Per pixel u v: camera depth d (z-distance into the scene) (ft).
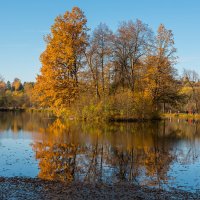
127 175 58.49
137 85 174.09
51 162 68.08
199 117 225.97
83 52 166.09
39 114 269.44
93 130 125.80
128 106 162.30
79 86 166.20
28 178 55.11
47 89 163.73
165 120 188.14
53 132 119.24
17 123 161.68
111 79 174.29
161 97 177.58
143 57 171.83
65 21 167.12
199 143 99.14
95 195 46.29
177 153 81.00
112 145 90.63
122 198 45.16
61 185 51.13
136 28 169.27
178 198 45.52
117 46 168.86
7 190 48.06
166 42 173.99
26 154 76.07
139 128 136.46
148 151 82.89
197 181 54.85
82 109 163.53
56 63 163.02
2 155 74.49
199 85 271.28
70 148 85.05
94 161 69.77
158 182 54.03
